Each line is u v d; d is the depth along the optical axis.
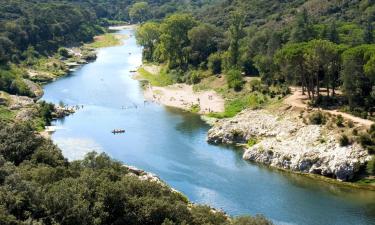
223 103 184.62
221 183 116.75
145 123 168.88
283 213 100.88
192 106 186.62
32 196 64.44
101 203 66.88
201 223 69.75
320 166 120.62
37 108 178.00
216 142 146.88
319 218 98.50
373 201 105.88
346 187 113.31
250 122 149.75
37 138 98.00
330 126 129.00
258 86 181.38
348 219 97.81
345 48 151.38
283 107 149.38
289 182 117.06
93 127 165.00
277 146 131.62
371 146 117.44
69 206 63.94
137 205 69.06
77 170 85.00
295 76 159.50
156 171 124.56
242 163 130.12
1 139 92.06
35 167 83.31
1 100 183.38
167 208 68.81
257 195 109.75
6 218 56.41
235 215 99.25
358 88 137.25
